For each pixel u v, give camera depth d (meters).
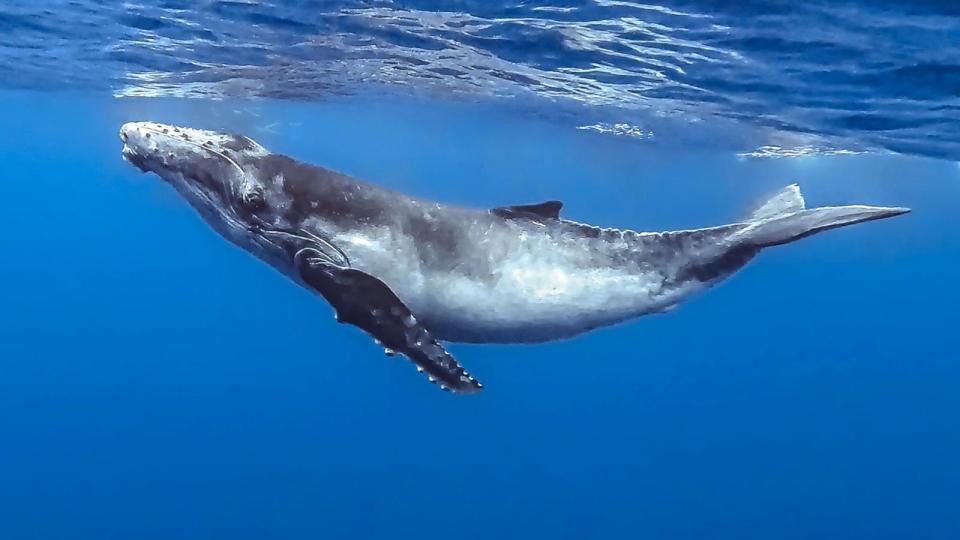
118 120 26.91
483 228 8.31
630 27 13.62
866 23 12.45
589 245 8.59
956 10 11.59
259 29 15.67
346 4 13.85
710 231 8.82
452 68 17.72
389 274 8.04
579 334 8.91
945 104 15.95
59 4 14.84
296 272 8.32
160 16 15.29
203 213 8.84
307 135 28.30
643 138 23.86
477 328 8.48
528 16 13.70
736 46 13.98
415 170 36.75
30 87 22.89
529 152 30.55
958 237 39.03
